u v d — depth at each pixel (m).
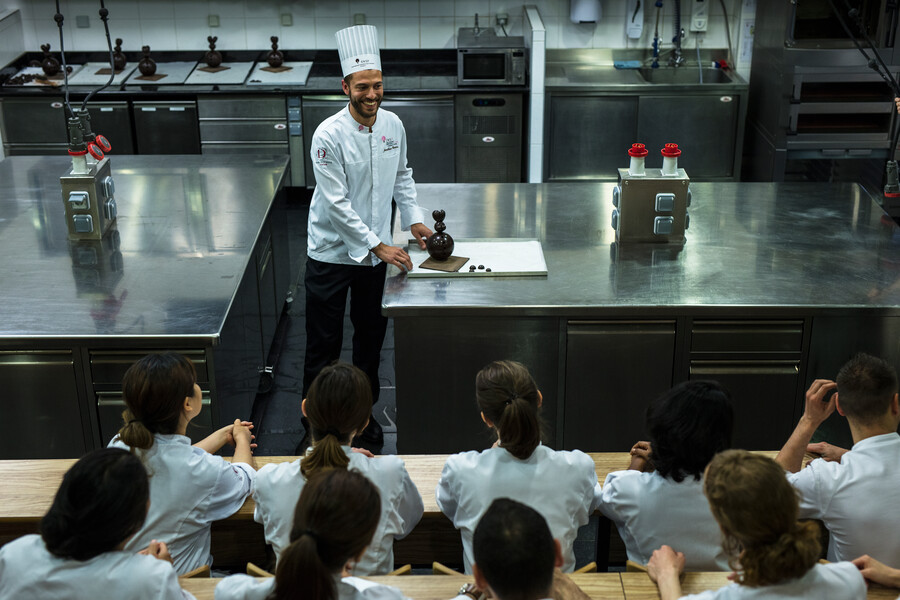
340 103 6.41
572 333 3.54
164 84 6.45
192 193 4.58
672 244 3.94
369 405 2.31
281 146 6.54
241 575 1.87
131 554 1.86
